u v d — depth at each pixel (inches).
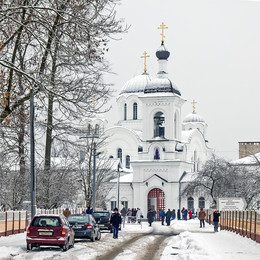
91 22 1134.4
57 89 1203.9
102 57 1181.1
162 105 4296.3
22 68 1241.4
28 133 1483.8
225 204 2309.3
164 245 1401.3
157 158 4234.7
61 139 1626.5
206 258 950.4
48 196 2247.8
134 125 4692.4
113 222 1641.2
